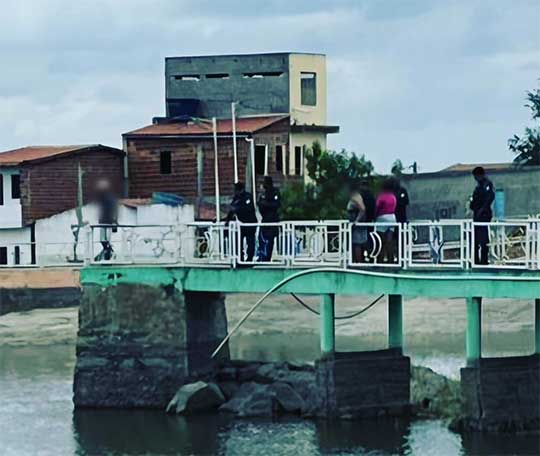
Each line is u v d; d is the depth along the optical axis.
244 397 45.12
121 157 85.38
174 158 85.00
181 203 81.25
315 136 89.69
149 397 45.94
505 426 40.91
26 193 82.12
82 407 46.62
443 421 42.78
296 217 78.69
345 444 40.88
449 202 75.94
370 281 41.62
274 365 46.94
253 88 91.38
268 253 44.09
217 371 46.62
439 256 41.12
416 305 68.88
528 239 39.16
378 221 42.25
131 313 46.06
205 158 84.62
